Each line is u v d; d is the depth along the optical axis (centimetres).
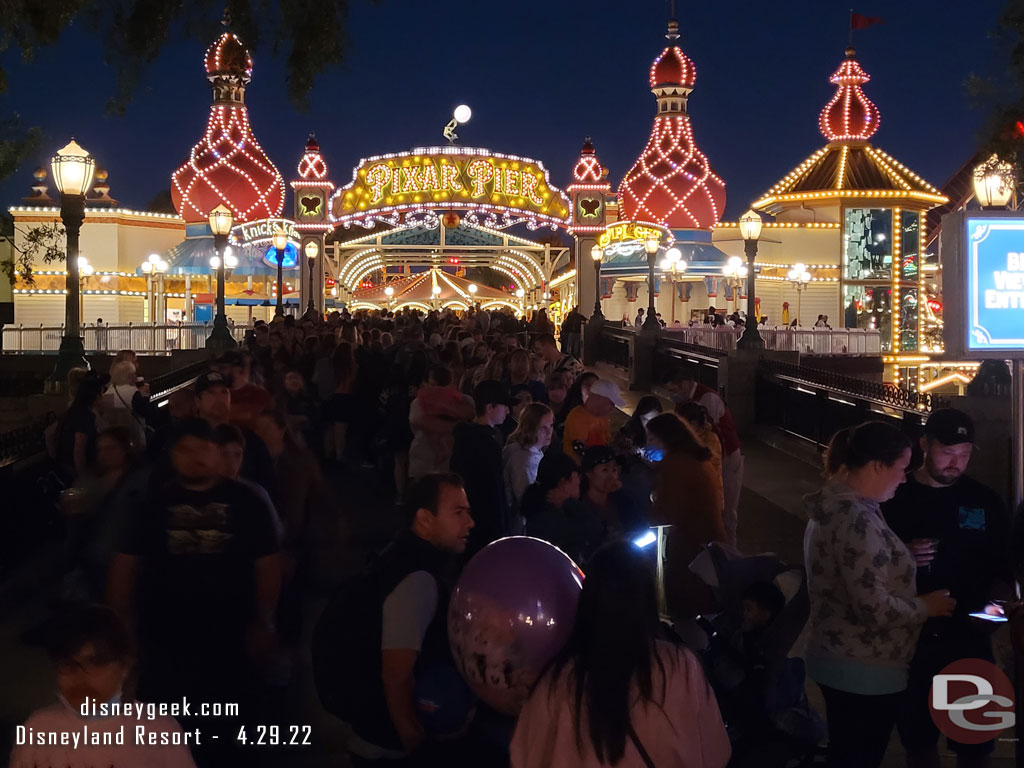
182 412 743
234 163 4878
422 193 3641
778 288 4872
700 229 4897
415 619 386
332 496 674
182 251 4756
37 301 4556
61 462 859
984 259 502
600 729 312
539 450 744
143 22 911
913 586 425
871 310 4831
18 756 339
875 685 421
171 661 442
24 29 902
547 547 374
